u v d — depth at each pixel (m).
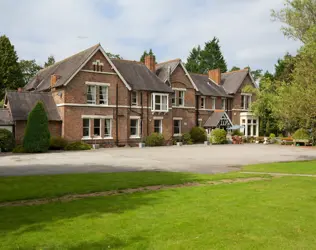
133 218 7.51
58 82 32.16
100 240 6.13
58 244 5.93
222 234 6.47
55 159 21.48
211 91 45.97
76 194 10.36
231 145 38.41
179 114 41.12
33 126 27.02
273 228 6.83
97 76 33.16
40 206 8.66
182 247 5.80
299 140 38.25
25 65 61.00
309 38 17.48
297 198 9.47
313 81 17.53
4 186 11.30
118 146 34.47
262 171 15.84
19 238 6.21
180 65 41.38
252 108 44.31
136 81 36.94
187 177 13.73
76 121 31.78
